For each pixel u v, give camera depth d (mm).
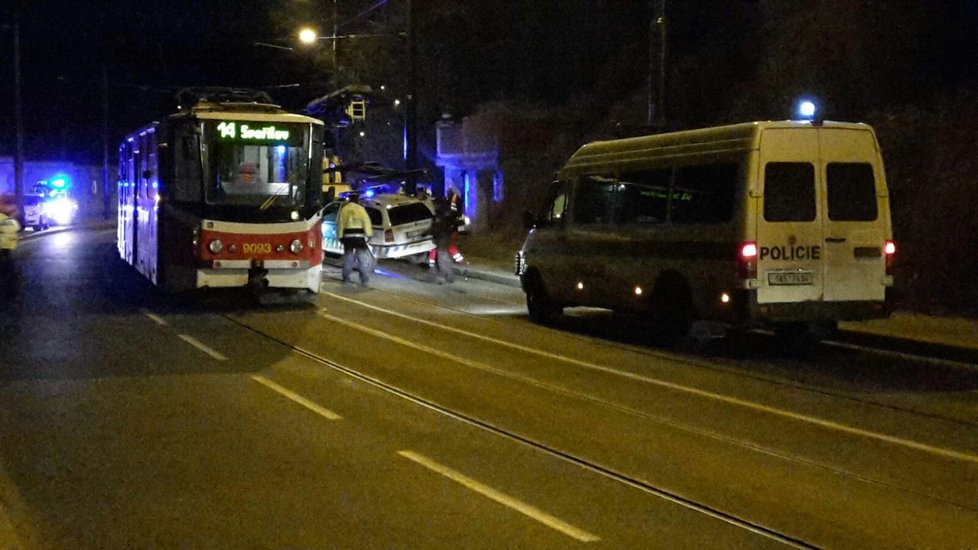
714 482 8594
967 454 9594
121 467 8859
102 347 15352
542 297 18969
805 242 14391
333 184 32031
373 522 7422
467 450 9555
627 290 16609
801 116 20438
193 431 10164
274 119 19391
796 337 16094
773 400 11992
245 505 7809
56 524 7359
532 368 14023
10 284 22750
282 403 11508
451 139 39219
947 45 25000
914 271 19516
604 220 17281
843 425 10727
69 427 10305
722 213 14664
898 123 23109
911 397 12219
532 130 36469
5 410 11062
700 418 11008
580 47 42438
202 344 15688
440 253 26141
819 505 7984
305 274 19562
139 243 24688
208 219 18953
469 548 6898
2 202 43875
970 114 22141
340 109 33688
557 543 7023
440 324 18422
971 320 17281
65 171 68438
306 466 8922
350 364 14086
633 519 7574
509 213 35594
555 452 9516
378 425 10500
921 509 7906
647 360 14805
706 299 14922
